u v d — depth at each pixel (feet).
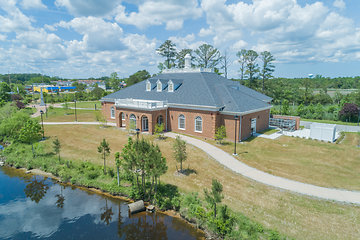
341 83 500.33
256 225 44.21
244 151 89.15
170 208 56.13
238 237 42.63
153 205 57.41
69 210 57.31
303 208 50.47
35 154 89.04
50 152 92.17
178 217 52.95
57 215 55.31
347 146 96.48
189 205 53.06
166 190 60.34
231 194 56.85
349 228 43.73
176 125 119.55
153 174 56.24
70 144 102.27
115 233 48.49
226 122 104.94
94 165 77.82
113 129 130.41
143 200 60.08
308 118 185.16
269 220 46.52
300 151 89.56
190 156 84.07
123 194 63.10
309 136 112.68
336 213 48.47
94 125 142.82
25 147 98.99
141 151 57.98
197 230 48.39
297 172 69.87
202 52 254.06
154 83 140.36
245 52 260.21
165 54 267.39
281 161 79.05
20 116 115.96
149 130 116.37
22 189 68.69
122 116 137.59
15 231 49.52
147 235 47.55
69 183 71.82
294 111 193.67
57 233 48.91
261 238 41.57
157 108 115.14
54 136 116.26
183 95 119.65
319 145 97.71
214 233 46.32
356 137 114.42
